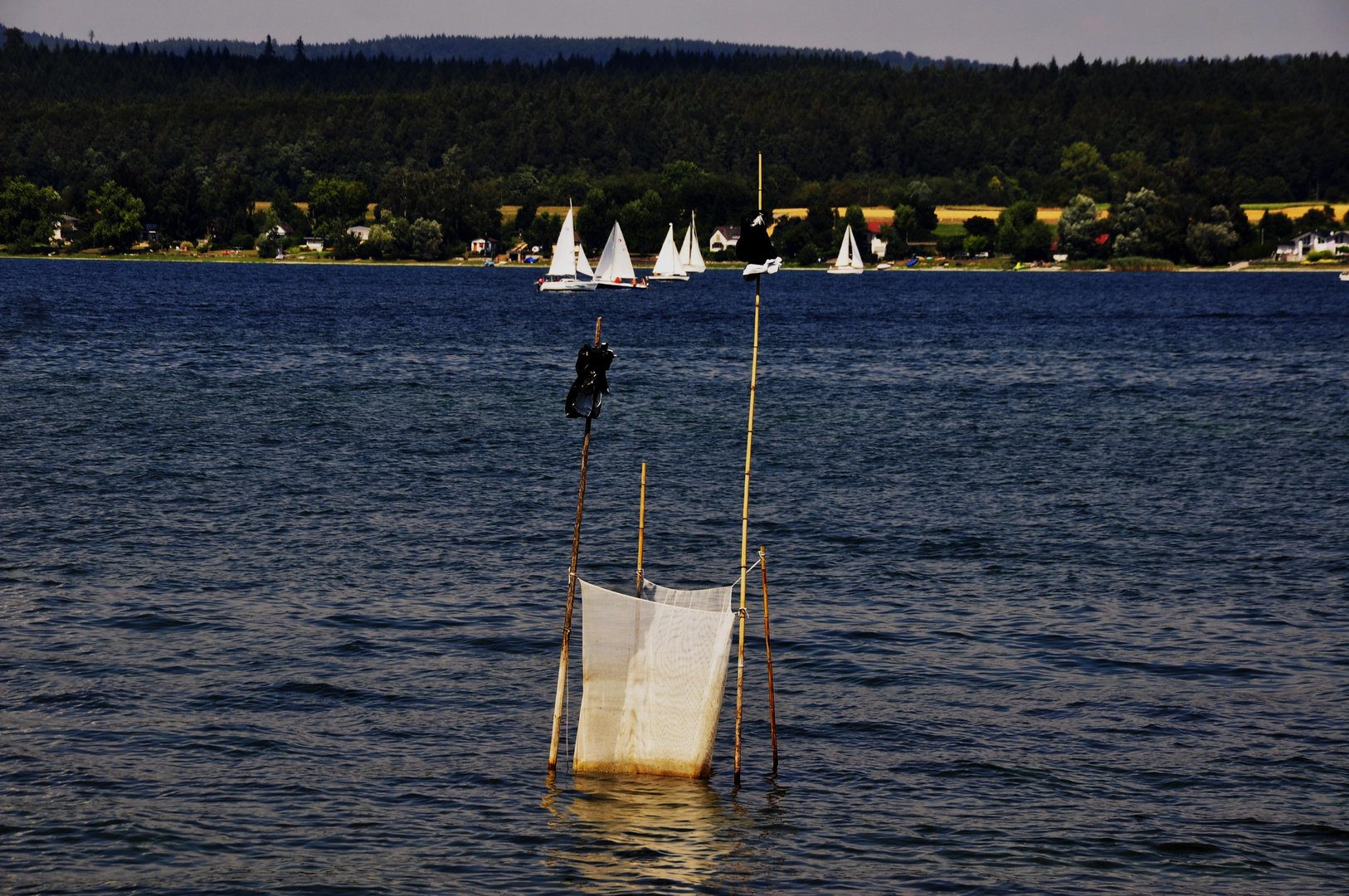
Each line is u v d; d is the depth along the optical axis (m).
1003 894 35.38
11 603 58.03
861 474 96.50
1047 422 125.00
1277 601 62.50
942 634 56.88
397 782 41.31
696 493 88.44
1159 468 99.75
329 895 34.66
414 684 49.75
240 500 81.94
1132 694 49.91
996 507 84.31
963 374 170.75
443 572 65.81
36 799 39.34
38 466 90.88
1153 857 37.38
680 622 41.50
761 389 151.88
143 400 128.50
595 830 38.41
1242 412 132.62
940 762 43.59
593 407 41.25
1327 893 35.59
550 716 47.19
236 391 138.12
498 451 103.56
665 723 41.88
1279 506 85.00
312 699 47.94
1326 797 41.09
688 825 38.84
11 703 46.53
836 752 44.34
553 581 64.94
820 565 69.19
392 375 158.00
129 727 44.81
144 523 74.56
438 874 35.81
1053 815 39.94
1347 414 131.12
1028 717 47.59
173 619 56.50
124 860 36.06
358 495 84.69
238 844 37.16
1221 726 46.75
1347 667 52.91
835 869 36.53
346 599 60.28
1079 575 67.12
